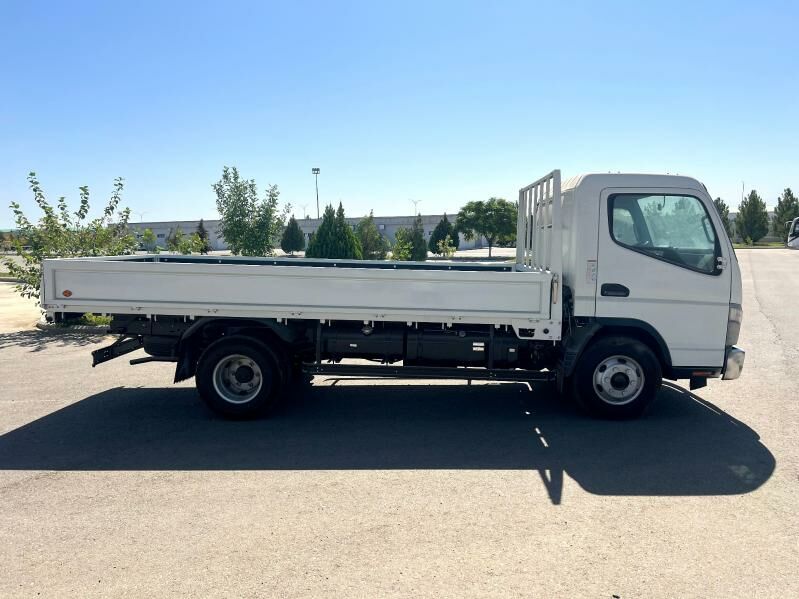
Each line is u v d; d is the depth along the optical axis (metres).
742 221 69.00
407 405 7.36
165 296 6.64
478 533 4.17
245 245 20.08
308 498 4.73
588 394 6.64
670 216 6.48
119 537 4.12
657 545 4.02
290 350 6.95
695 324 6.55
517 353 6.88
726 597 3.45
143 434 6.28
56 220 13.74
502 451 5.79
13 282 25.06
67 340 11.53
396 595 3.45
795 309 16.86
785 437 6.20
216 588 3.52
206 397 6.70
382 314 6.56
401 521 4.35
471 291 6.49
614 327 6.68
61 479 5.11
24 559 3.85
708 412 7.07
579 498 4.75
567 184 6.89
